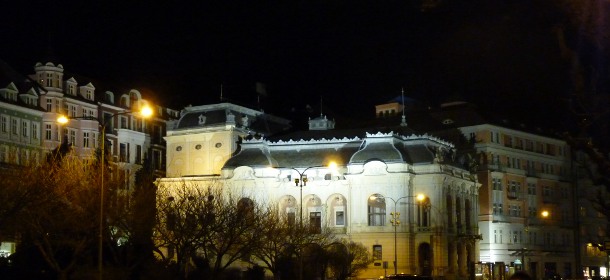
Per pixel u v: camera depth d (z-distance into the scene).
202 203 89.00
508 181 158.50
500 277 116.00
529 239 161.50
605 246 59.91
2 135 116.00
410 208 132.38
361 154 136.00
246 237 92.38
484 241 152.88
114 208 69.56
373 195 134.38
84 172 70.00
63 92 131.12
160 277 70.81
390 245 131.88
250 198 130.25
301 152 141.50
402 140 139.75
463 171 144.62
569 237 170.50
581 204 170.75
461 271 138.88
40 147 124.44
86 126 134.88
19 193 60.12
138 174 103.38
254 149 140.75
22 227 63.09
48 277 65.88
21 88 124.38
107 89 145.75
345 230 134.38
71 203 66.56
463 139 158.38
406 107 180.38
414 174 134.88
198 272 77.12
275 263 95.25
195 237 75.69
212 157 146.62
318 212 137.25
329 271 108.19
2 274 64.62
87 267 63.50
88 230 66.19
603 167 21.02
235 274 83.94
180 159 149.50
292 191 137.12
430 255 132.12
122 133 144.25
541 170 168.12
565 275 166.50
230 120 146.25
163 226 77.38
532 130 169.50
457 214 142.25
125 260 72.62
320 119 158.62
